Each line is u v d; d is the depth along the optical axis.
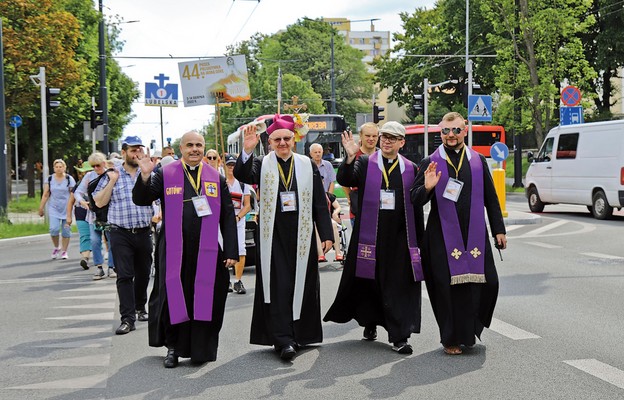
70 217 14.04
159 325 6.67
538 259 13.23
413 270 6.79
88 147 45.06
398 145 6.97
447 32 51.22
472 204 6.74
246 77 13.71
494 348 6.88
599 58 42.31
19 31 28.53
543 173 23.58
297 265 6.84
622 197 20.16
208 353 6.63
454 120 6.78
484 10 36.97
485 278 6.68
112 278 12.48
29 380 6.23
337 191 27.50
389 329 6.82
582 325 7.80
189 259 6.67
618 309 8.64
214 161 10.83
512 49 37.34
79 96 36.88
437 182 6.71
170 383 6.03
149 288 11.44
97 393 5.80
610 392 5.48
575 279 10.88
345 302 7.13
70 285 11.84
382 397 5.45
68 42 30.08
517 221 20.52
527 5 36.38
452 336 6.63
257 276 6.85
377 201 6.89
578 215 22.81
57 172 15.48
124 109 55.34
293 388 5.76
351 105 80.56
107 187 8.24
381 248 6.86
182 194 6.76
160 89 21.12
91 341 7.73
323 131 27.77
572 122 24.42
